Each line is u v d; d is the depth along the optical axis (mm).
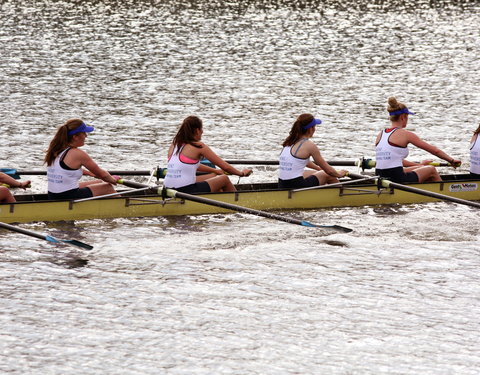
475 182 62438
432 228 54656
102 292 42344
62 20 171000
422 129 90312
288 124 92000
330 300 42125
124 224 53750
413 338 38031
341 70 126062
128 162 74312
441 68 129000
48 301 41000
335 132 88188
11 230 47188
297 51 141750
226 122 92125
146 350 36281
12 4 192000
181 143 55688
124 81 114375
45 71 119625
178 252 48688
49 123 89188
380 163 60656
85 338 37250
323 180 59312
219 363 35250
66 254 47688
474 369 35375
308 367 35125
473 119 95875
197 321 39250
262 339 37594
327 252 49406
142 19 174625
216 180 57312
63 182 53219
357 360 35844
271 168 73312
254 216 56719
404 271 46438
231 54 137625
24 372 34156
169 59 132000
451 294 43250
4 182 53688
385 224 55406
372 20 179750
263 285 43906
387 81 118438
